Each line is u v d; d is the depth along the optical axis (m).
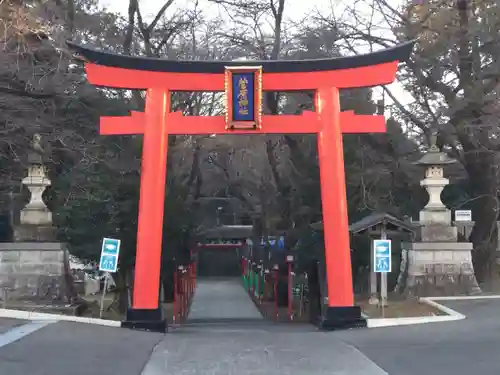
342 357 9.98
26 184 18.72
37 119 19.67
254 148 38.88
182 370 8.88
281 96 29.03
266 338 13.10
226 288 46.34
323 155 16.02
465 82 21.78
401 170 25.55
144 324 14.77
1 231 26.42
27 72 18.64
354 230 17.72
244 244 56.84
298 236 25.77
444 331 12.89
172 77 16.20
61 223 22.28
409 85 23.70
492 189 23.45
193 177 33.88
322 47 24.81
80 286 26.06
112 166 21.41
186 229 24.78
